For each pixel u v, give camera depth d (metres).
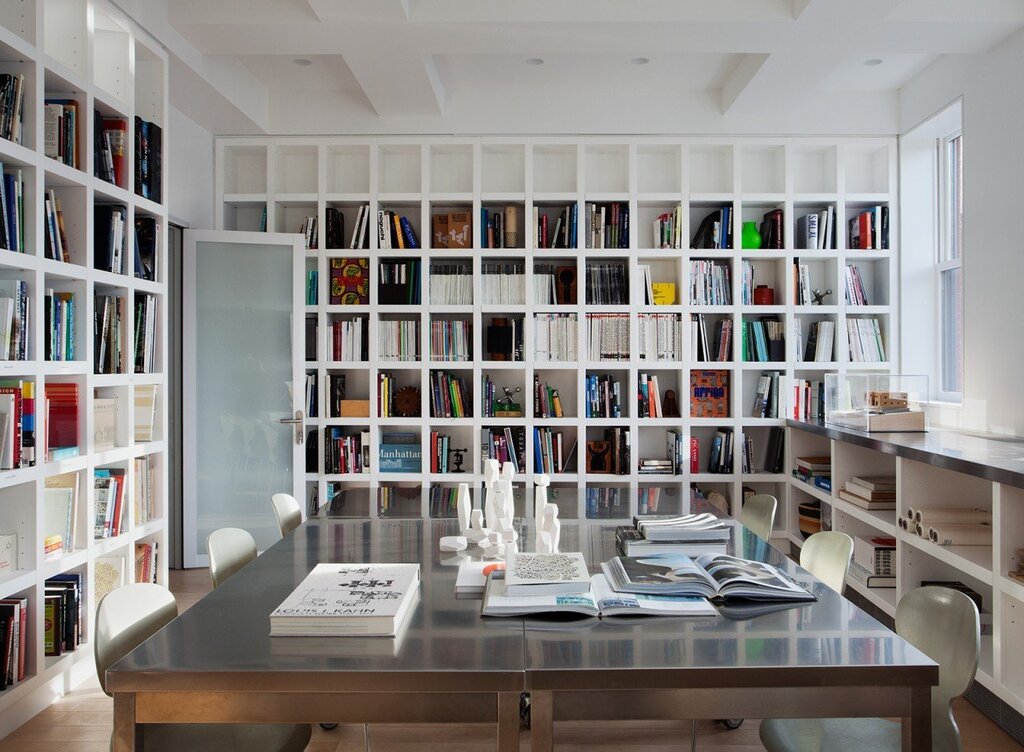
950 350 5.00
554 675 1.40
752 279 5.29
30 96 2.81
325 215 5.20
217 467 4.93
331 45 4.00
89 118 3.14
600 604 1.74
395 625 1.60
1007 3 3.68
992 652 3.04
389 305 5.16
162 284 3.76
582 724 2.76
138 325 3.62
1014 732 2.71
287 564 2.17
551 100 5.12
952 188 5.03
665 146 5.25
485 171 5.44
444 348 5.18
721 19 3.66
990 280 4.06
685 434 5.16
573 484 5.15
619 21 3.65
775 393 5.21
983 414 4.13
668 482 5.15
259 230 5.39
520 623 1.66
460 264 5.32
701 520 2.47
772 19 3.64
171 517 4.98
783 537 5.15
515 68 4.79
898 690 1.44
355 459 5.21
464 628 1.63
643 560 2.08
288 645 1.54
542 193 5.16
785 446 5.16
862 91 5.13
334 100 5.17
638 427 5.48
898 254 5.14
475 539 2.40
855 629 1.62
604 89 5.12
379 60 4.20
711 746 2.60
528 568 1.93
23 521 2.83
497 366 5.12
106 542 3.29
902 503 3.52
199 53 4.12
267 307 4.99
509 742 1.41
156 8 3.64
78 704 2.97
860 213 5.36
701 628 1.62
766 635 1.58
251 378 4.97
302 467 4.96
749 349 5.25
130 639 1.83
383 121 5.16
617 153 5.41
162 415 3.77
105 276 3.26
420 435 5.35
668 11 3.65
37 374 2.82
